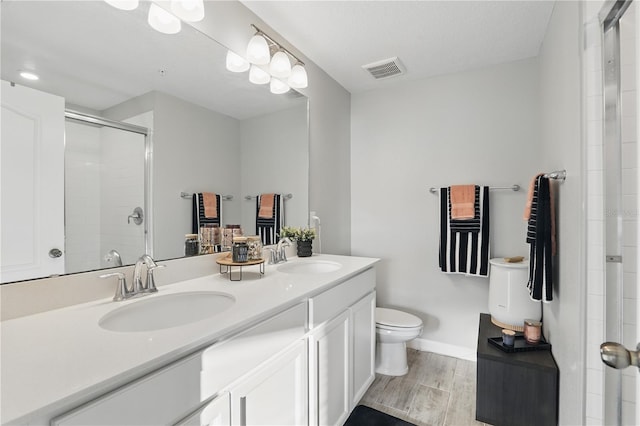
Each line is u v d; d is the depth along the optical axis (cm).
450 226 239
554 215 162
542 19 179
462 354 246
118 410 66
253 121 185
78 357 71
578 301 119
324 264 202
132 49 127
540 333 181
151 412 73
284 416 118
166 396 76
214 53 160
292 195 215
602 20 101
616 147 95
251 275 157
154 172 136
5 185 94
